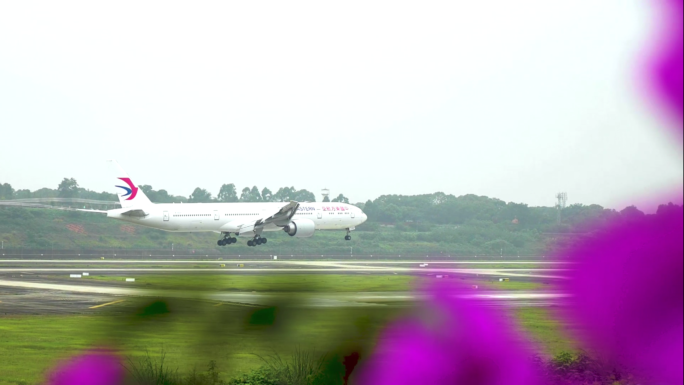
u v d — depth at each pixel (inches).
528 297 4768.7
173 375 2249.0
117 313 3651.6
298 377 2230.6
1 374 2229.3
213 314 3567.9
